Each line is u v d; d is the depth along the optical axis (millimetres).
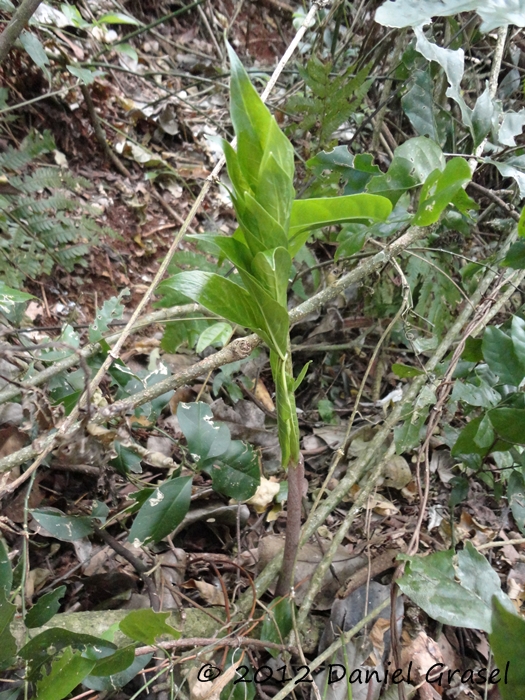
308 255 1135
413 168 626
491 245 1062
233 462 639
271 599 671
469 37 1057
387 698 571
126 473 648
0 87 1064
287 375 498
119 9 1552
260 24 1928
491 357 650
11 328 734
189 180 1385
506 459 760
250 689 548
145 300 591
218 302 489
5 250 964
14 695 471
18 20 776
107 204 1204
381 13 596
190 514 747
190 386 975
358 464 751
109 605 639
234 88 410
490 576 514
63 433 502
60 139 1213
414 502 887
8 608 423
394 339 1149
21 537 661
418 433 684
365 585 681
